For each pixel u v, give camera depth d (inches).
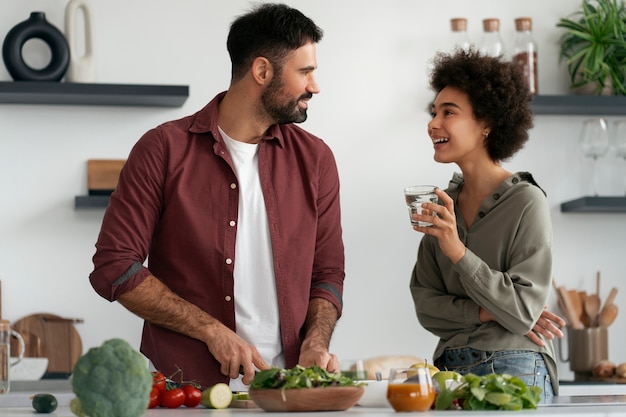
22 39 147.9
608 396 87.6
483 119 110.2
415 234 161.5
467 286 104.0
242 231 99.5
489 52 159.3
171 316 93.6
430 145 162.4
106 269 94.3
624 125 161.6
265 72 98.8
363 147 161.3
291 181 102.3
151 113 156.6
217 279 98.5
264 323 99.2
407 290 160.6
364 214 160.6
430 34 163.5
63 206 153.9
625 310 165.8
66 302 153.4
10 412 76.0
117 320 154.5
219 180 99.7
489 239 108.1
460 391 69.4
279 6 100.7
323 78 161.3
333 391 68.4
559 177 166.2
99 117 155.4
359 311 159.3
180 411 72.0
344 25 161.9
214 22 158.6
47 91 145.7
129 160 99.6
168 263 99.5
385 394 74.9
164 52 157.2
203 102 157.8
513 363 105.2
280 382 69.3
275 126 103.0
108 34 156.1
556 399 82.8
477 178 111.3
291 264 100.4
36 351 151.3
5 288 152.0
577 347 158.7
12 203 152.8
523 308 103.7
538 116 166.2
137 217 96.9
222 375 95.1
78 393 62.2
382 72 162.4
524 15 166.6
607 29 161.6
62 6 154.9
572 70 165.8
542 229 106.4
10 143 153.3
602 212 166.2
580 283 165.8
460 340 108.2
